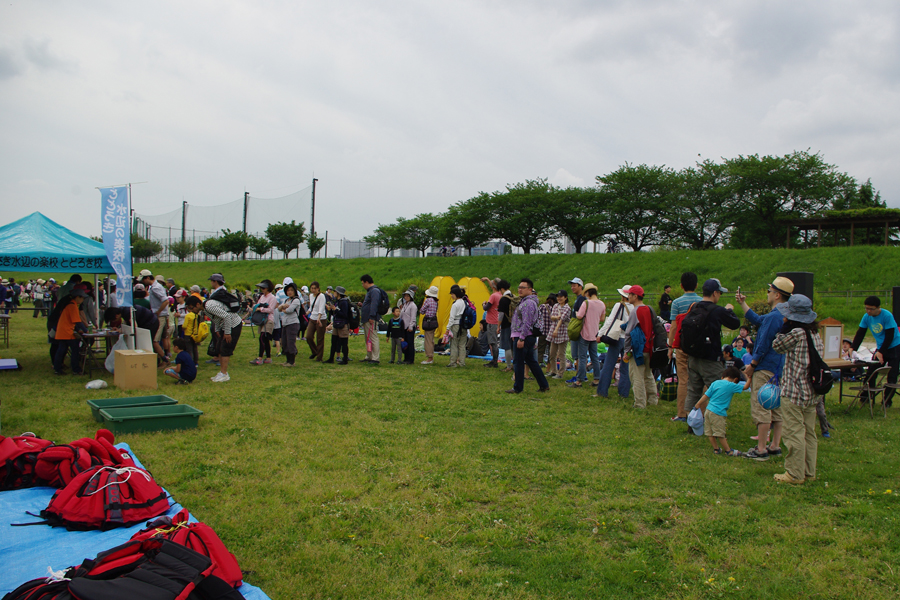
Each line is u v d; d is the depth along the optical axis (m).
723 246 52.44
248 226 55.28
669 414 7.78
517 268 43.91
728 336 16.30
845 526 4.23
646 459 5.74
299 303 11.41
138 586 2.53
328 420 6.89
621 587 3.31
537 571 3.47
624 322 8.55
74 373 9.70
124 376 8.37
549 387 9.64
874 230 51.28
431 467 5.30
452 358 12.05
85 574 2.70
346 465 5.29
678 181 48.34
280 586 3.19
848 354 9.05
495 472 5.22
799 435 5.13
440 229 57.62
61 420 6.50
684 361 7.44
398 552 3.66
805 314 5.16
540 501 4.58
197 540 2.99
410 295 12.34
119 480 3.87
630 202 49.59
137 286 10.64
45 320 22.16
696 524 4.19
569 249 57.28
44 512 3.78
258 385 9.10
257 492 4.57
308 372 10.69
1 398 7.59
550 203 52.03
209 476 4.87
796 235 51.56
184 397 8.01
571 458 5.70
